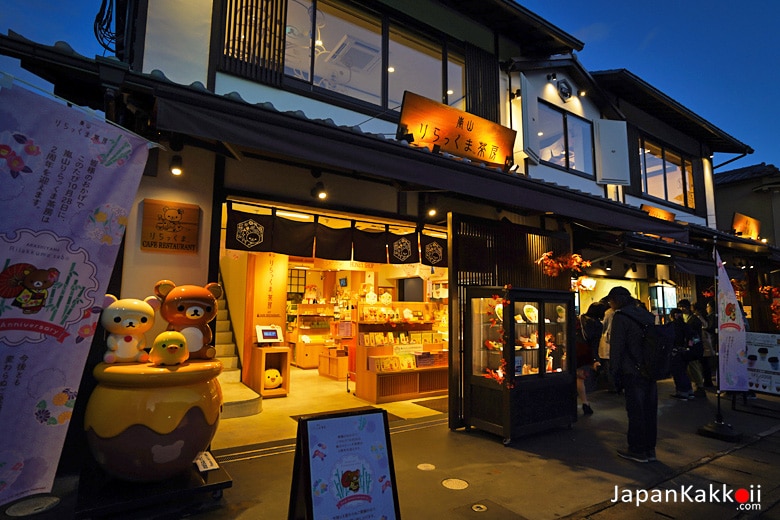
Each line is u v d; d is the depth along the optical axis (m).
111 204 2.25
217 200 5.28
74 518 3.04
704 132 13.20
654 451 4.73
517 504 3.59
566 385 5.93
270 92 5.86
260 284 7.80
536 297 5.62
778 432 5.95
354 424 2.76
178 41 5.25
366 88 7.14
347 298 10.81
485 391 5.54
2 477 1.95
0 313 1.96
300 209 6.06
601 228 8.16
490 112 8.40
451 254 6.01
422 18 7.66
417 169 4.70
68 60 3.43
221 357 8.06
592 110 10.67
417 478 4.09
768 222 15.28
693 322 8.38
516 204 5.57
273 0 5.91
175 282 4.93
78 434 3.84
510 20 8.59
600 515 3.45
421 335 8.30
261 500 3.53
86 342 2.18
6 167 1.98
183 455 3.35
